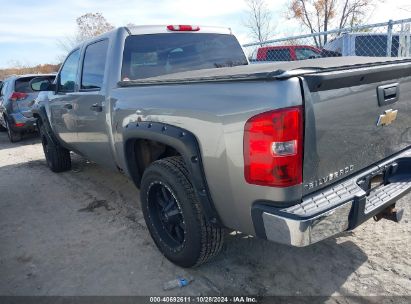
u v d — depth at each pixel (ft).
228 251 10.32
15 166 22.16
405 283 8.55
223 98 7.24
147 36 11.96
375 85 7.80
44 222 13.38
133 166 10.90
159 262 10.10
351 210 7.20
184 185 8.55
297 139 6.46
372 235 10.64
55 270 10.10
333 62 8.15
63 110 15.17
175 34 12.56
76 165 20.83
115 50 11.38
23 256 10.99
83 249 11.13
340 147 7.30
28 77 29.35
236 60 14.01
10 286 9.49
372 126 7.97
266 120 6.47
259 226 7.11
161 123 8.87
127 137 10.18
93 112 12.37
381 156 8.57
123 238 11.62
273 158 6.50
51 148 18.78
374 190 8.50
